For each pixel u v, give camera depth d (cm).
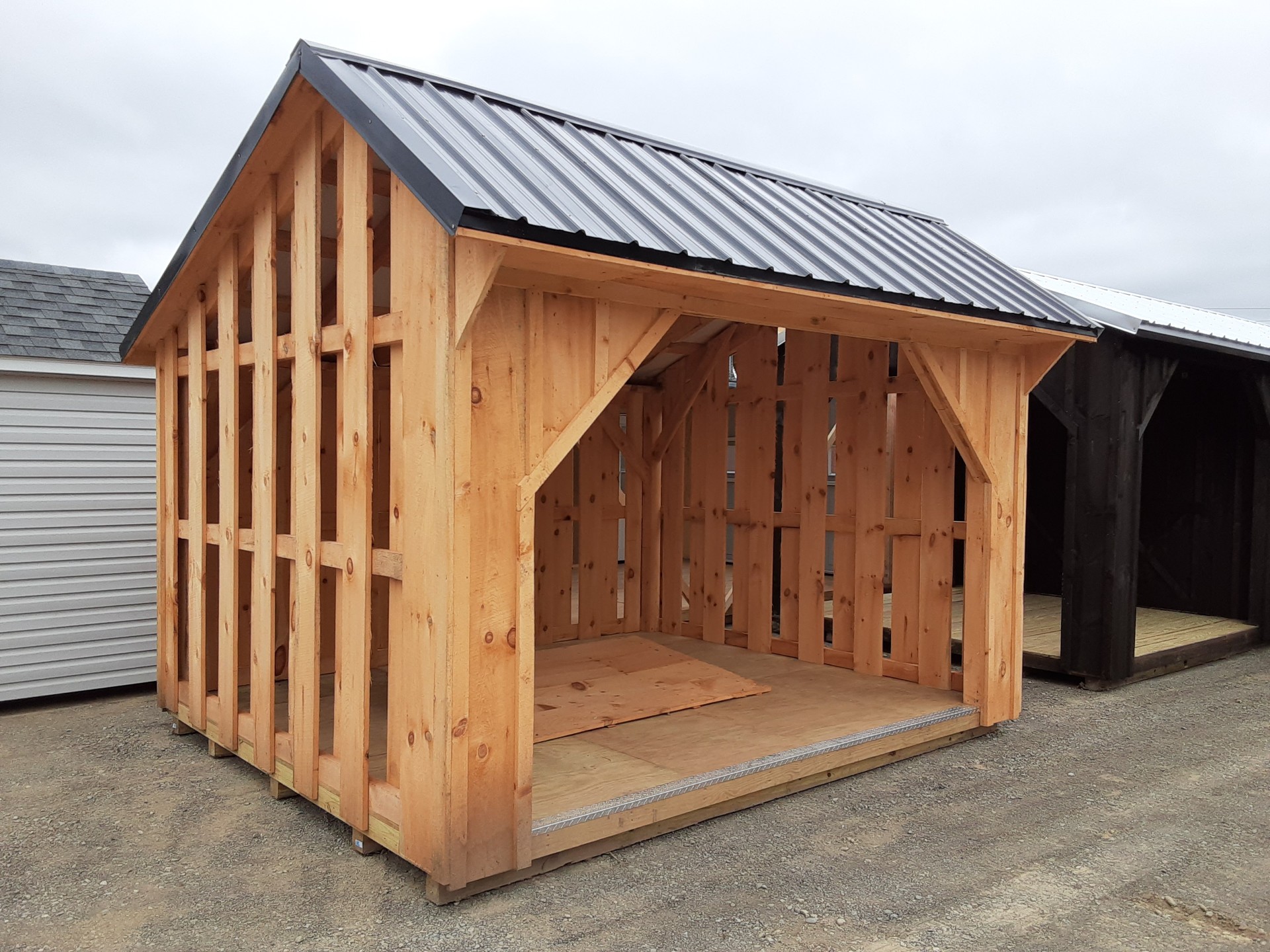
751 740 423
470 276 270
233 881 315
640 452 718
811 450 612
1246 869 330
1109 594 612
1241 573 805
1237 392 802
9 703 586
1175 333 613
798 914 289
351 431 335
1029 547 954
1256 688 629
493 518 295
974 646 495
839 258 385
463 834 287
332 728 445
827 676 568
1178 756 470
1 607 562
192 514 479
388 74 357
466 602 285
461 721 285
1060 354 491
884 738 443
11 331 579
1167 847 350
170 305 479
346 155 335
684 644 675
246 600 546
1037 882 316
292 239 374
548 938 272
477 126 340
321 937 273
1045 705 579
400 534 307
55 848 346
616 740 423
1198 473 835
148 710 569
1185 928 283
